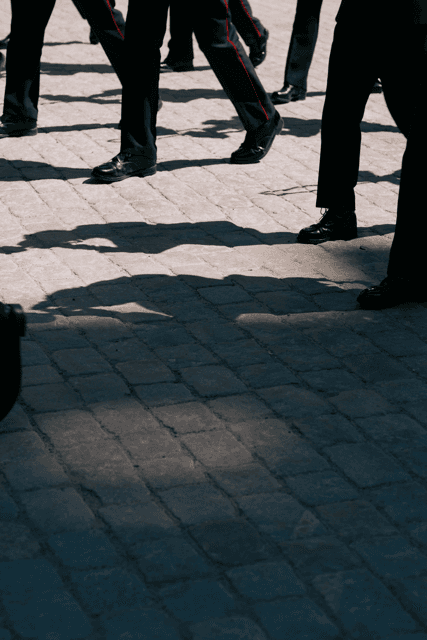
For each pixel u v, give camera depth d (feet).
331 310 13.33
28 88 21.07
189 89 26.63
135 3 17.47
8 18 35.50
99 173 18.43
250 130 19.66
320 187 15.51
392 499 8.93
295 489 9.05
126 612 7.29
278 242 15.85
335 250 15.60
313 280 14.35
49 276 14.08
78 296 13.43
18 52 20.61
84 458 9.45
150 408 10.49
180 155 20.52
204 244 15.64
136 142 18.63
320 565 7.93
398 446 9.87
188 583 7.65
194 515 8.57
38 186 18.24
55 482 9.03
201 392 10.88
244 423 10.23
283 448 9.76
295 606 7.42
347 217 15.83
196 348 12.01
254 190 18.44
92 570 7.79
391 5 13.58
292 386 11.11
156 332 12.42
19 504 8.67
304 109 24.94
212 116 23.84
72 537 8.21
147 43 17.84
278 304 13.46
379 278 14.51
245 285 14.06
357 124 14.92
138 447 9.69
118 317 12.82
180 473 9.25
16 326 9.00
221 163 20.07
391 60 14.21
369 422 10.34
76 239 15.62
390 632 7.17
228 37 18.45
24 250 15.05
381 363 11.76
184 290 13.79
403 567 7.94
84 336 12.21
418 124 12.54
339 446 9.83
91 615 7.25
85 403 10.55
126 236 15.85
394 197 18.29
